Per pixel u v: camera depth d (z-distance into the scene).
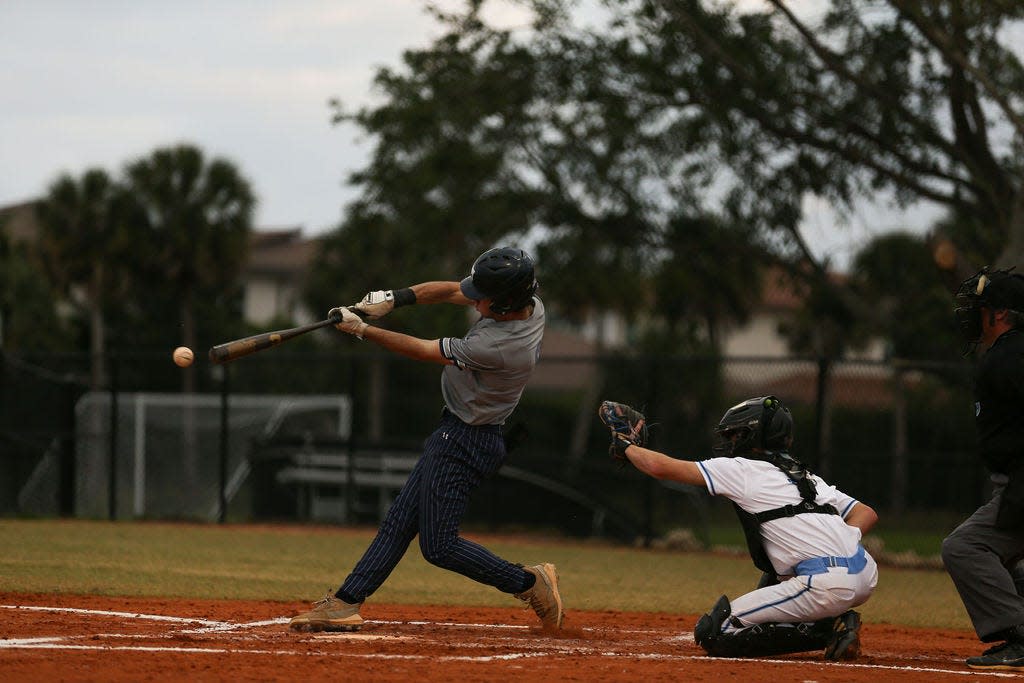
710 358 57.06
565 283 77.44
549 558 47.91
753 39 66.00
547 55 68.75
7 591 28.92
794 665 19.62
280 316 129.75
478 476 22.62
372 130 73.19
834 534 20.33
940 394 72.94
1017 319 20.70
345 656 19.09
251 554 42.94
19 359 65.31
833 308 76.56
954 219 71.25
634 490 65.06
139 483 67.94
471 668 18.14
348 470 63.19
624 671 18.28
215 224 116.50
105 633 21.72
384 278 100.44
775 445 21.03
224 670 17.30
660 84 67.31
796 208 71.12
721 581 39.75
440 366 82.00
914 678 18.36
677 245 73.50
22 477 65.38
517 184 73.81
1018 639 20.34
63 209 114.56
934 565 52.22
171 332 123.31
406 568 39.34
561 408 83.38
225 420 63.00
